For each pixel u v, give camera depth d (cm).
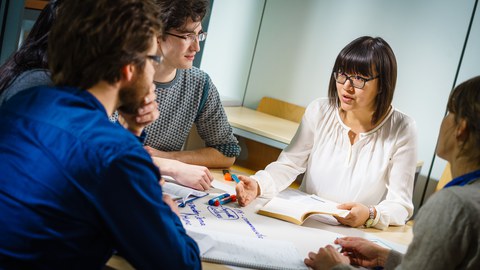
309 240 160
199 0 189
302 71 361
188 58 199
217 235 147
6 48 272
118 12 104
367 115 206
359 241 154
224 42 372
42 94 109
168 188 177
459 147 116
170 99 214
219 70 376
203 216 162
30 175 101
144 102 115
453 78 317
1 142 106
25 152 103
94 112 105
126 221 101
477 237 107
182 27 189
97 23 103
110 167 99
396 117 207
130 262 106
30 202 100
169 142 222
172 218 112
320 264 140
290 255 145
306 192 221
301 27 358
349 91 197
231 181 206
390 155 205
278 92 370
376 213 184
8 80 142
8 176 103
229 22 370
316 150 217
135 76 109
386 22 332
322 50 353
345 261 142
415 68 326
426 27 321
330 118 215
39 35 143
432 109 324
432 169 326
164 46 194
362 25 340
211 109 226
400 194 200
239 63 376
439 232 110
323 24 351
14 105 109
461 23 312
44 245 100
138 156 102
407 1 325
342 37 346
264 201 189
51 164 101
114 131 104
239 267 135
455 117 115
